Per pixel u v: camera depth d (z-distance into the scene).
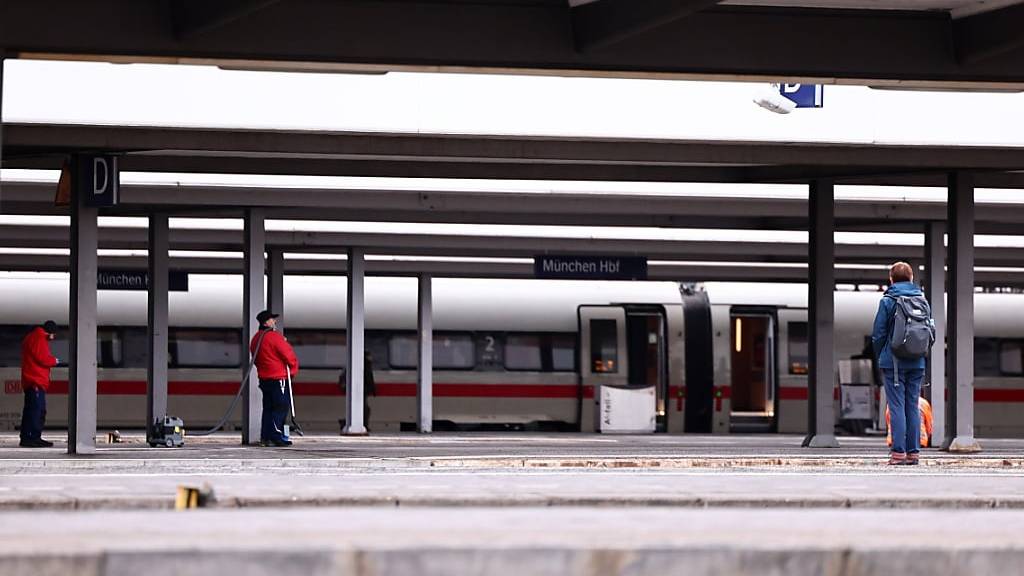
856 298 103.75
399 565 16.98
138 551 16.42
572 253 81.69
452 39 37.62
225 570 16.56
